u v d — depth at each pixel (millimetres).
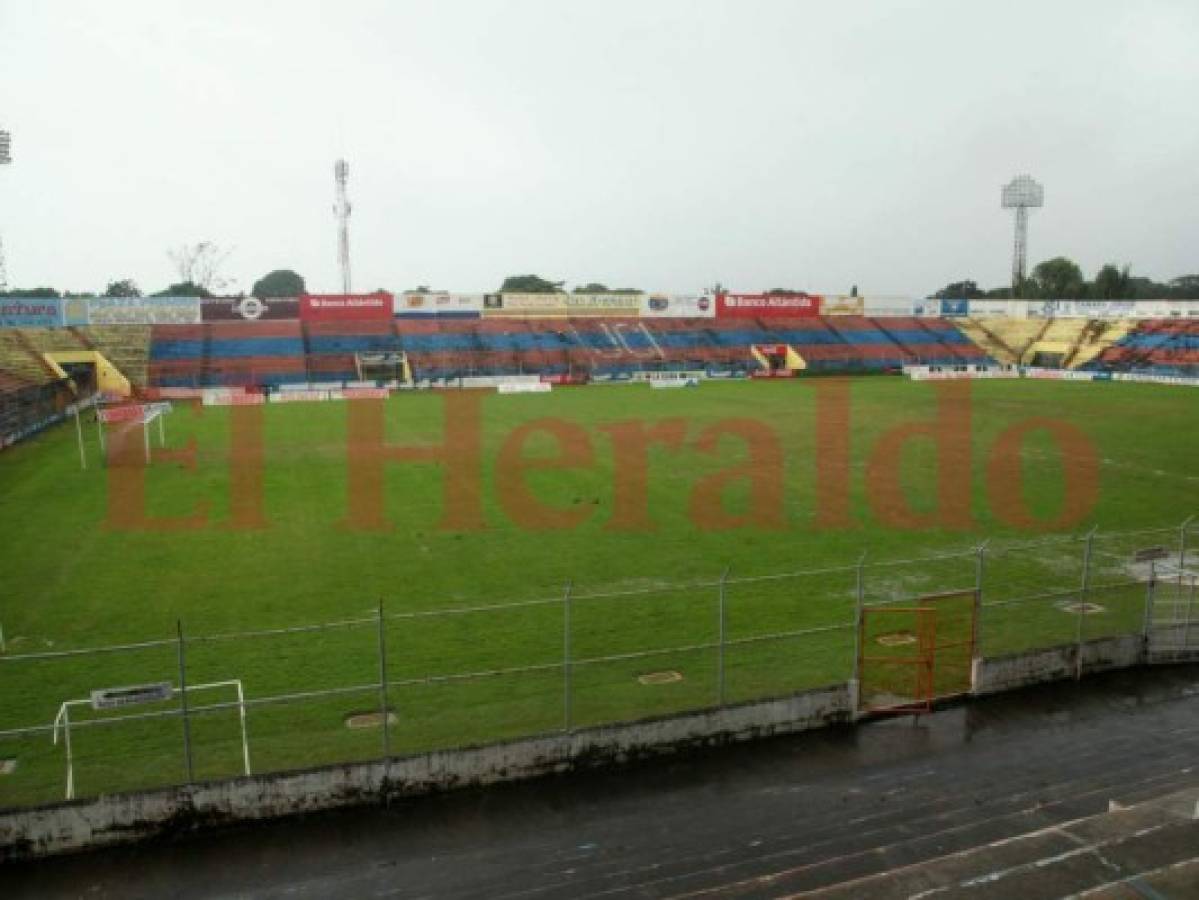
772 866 11711
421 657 18797
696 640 19672
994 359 102000
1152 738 15344
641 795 13625
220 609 21938
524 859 12023
